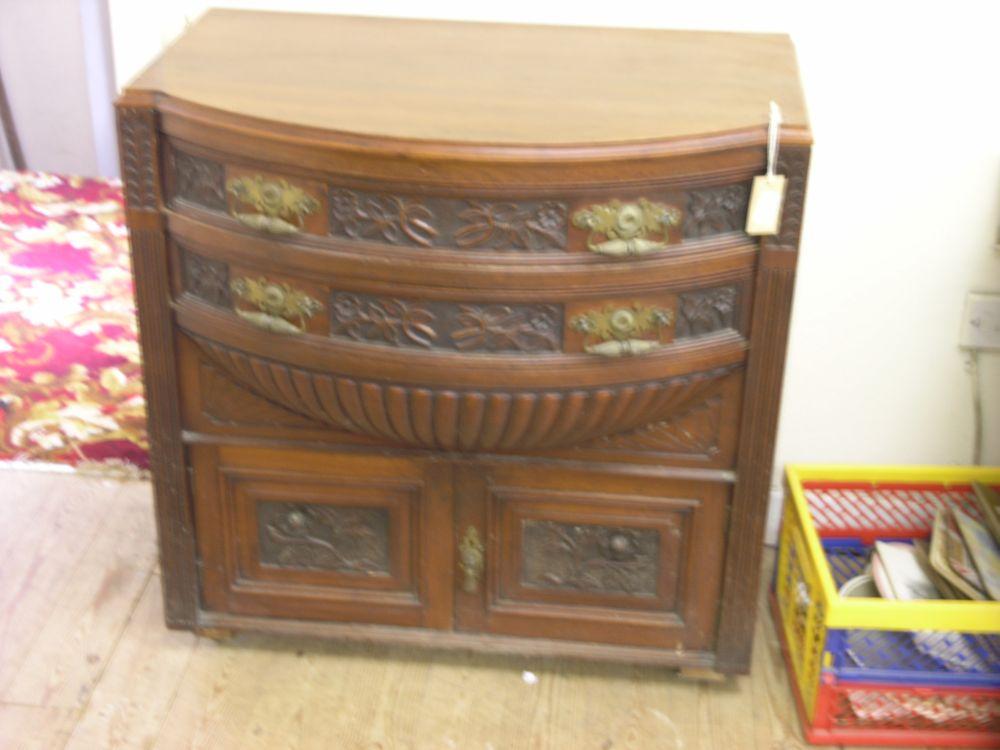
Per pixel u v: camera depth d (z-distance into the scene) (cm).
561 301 158
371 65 173
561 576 186
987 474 209
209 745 182
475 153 147
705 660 190
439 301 158
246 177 157
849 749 186
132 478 236
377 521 185
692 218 156
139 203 164
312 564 190
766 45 183
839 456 223
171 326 173
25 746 180
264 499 185
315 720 187
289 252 158
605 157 148
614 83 167
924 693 181
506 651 192
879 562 201
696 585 184
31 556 216
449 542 184
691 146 149
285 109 155
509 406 165
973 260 203
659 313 160
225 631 197
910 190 198
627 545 183
